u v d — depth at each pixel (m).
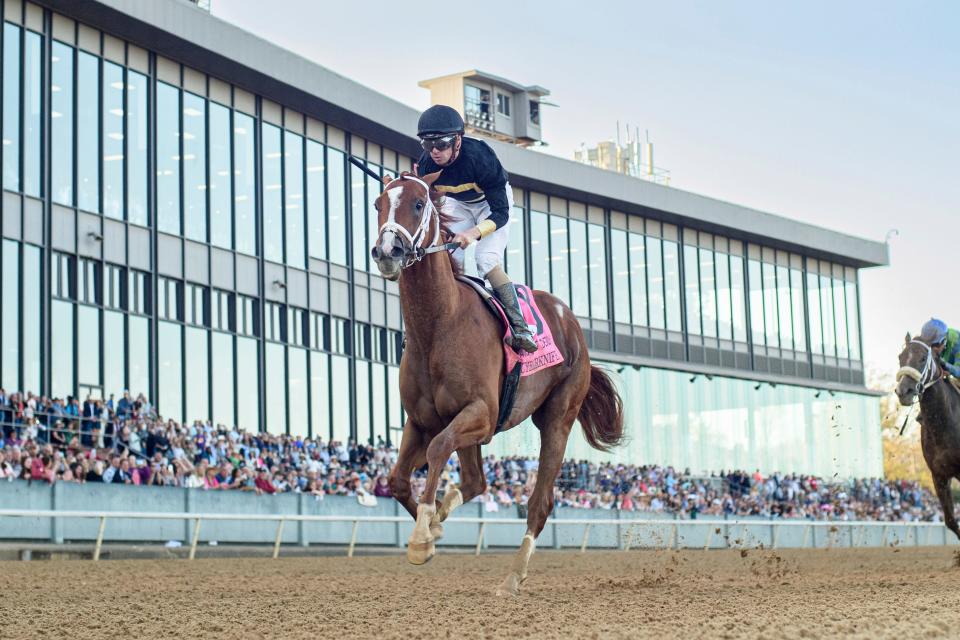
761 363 38.66
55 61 21.31
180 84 23.88
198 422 19.55
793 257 40.47
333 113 26.95
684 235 37.06
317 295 26.75
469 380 6.65
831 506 32.94
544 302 7.85
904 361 10.60
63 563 13.58
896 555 19.03
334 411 26.83
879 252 42.19
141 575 11.50
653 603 6.65
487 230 7.07
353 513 19.80
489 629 5.35
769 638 4.62
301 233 26.53
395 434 28.41
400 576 11.52
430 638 5.08
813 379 40.31
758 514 29.30
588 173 33.31
